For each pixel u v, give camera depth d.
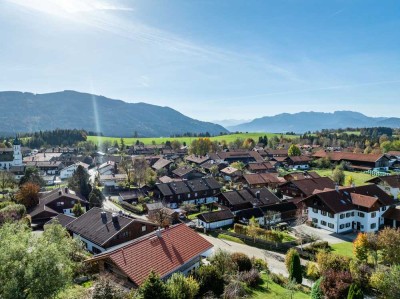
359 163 159.88
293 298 36.69
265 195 91.81
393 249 46.41
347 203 72.88
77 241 44.50
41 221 74.38
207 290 33.59
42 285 23.58
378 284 38.16
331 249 59.06
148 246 37.19
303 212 82.81
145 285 26.48
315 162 167.25
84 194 102.44
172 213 81.19
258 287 39.44
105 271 35.53
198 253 40.28
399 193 95.38
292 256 43.12
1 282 23.19
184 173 133.75
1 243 24.45
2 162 166.12
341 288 37.22
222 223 76.88
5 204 76.25
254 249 60.22
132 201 104.50
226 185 121.38
